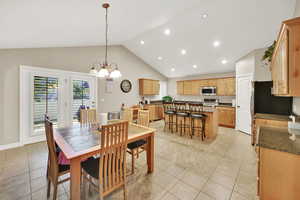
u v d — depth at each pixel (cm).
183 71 658
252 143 343
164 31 400
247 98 438
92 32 326
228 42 396
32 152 296
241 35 358
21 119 327
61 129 230
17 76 319
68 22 243
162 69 682
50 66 366
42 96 358
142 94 621
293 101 280
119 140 156
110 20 279
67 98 402
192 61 545
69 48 401
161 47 496
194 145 347
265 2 259
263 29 323
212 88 584
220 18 317
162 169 238
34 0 162
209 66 561
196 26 358
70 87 408
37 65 345
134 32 394
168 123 488
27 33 246
